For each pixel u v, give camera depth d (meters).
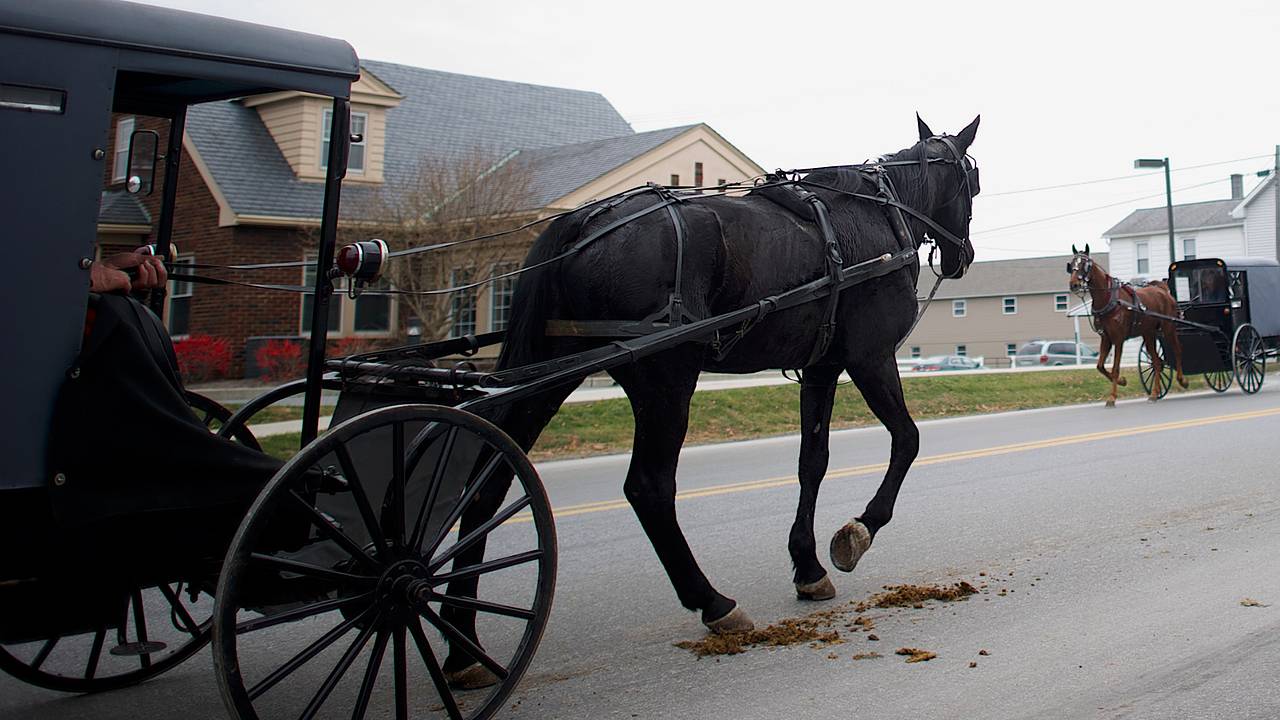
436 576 3.68
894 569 6.21
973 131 6.61
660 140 23.11
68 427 3.10
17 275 3.00
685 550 4.73
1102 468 9.66
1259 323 18.83
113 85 3.12
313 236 20.45
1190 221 45.84
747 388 17.08
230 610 3.14
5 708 4.24
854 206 5.50
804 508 5.63
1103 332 17.19
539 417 4.63
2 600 3.35
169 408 3.31
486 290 20.73
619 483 10.05
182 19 3.30
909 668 4.44
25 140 2.98
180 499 3.30
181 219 21.03
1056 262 56.91
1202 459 9.96
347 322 20.88
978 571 6.10
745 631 4.90
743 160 24.70
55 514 3.08
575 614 5.47
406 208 19.80
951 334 57.34
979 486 8.88
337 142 3.69
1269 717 3.76
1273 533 6.72
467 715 4.02
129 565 3.42
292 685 4.52
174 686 4.52
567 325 4.55
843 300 5.34
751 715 3.97
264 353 18.59
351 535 4.02
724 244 4.70
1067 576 5.89
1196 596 5.37
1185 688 4.07
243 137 21.25
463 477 4.02
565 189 21.58
